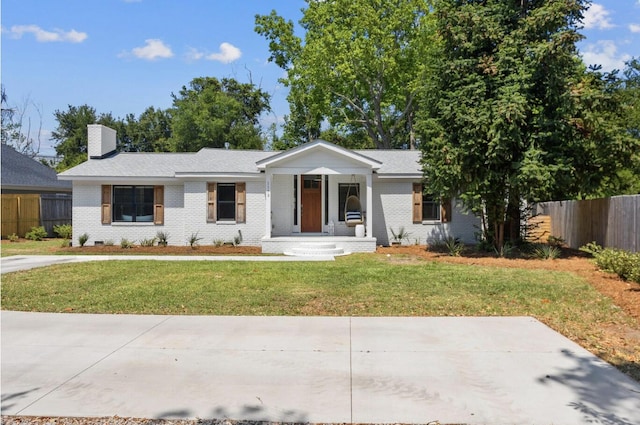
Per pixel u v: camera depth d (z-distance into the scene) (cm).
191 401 405
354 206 1788
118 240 1877
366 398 408
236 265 1254
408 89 2908
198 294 862
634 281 923
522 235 1658
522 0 1428
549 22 1303
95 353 536
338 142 3716
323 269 1169
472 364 489
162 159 2039
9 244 1975
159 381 450
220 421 369
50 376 465
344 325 650
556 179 1281
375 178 1819
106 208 1867
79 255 1564
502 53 1318
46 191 2641
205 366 491
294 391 425
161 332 620
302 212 1878
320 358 514
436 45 1694
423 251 1609
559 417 368
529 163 1231
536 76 1321
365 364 494
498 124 1223
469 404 394
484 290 880
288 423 366
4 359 516
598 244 1403
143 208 1892
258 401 404
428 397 409
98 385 441
